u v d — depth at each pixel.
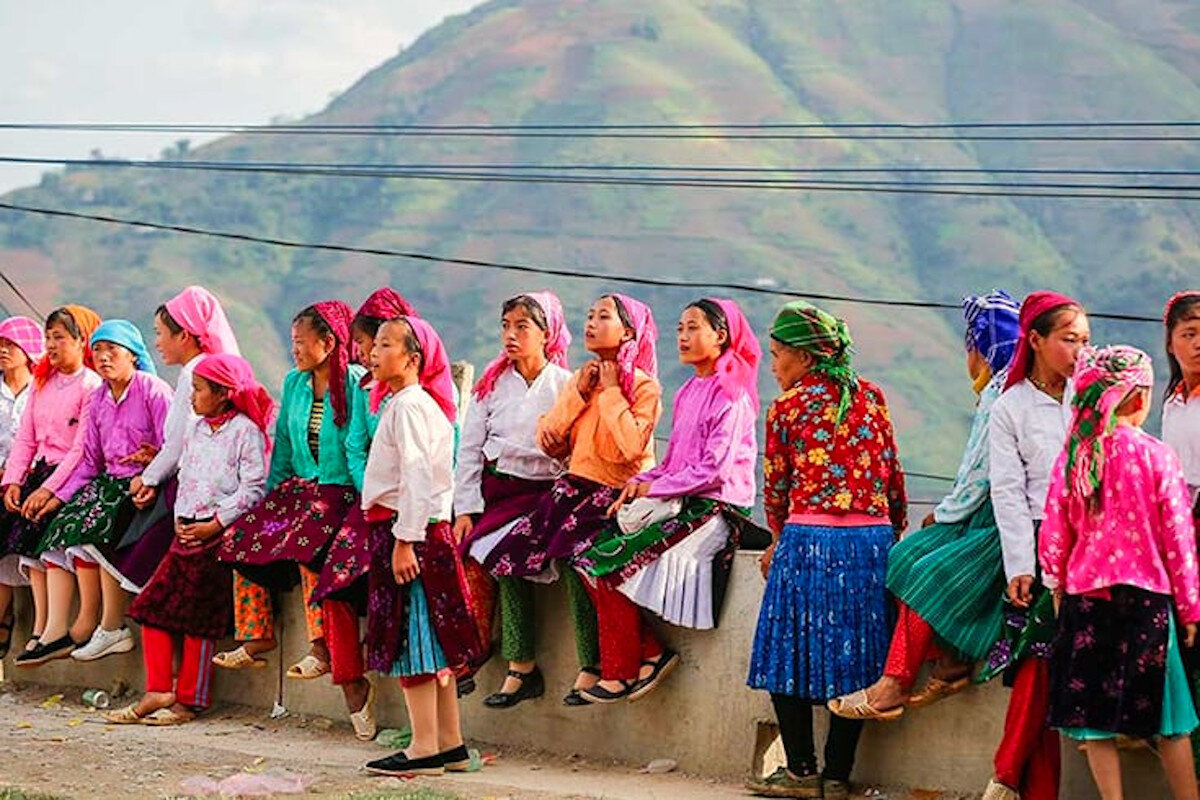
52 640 10.59
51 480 10.58
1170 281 111.69
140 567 10.16
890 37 172.50
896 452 8.12
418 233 132.25
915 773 7.98
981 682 7.50
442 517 8.38
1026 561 7.28
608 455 8.80
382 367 8.33
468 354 113.38
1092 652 6.88
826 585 7.91
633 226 126.81
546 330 9.21
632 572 8.48
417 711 8.54
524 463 9.15
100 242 134.62
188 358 10.20
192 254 131.75
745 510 8.63
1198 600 6.83
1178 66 159.38
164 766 8.80
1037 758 7.41
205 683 10.08
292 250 133.38
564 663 9.09
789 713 8.03
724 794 8.20
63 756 9.02
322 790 8.26
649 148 142.88
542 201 133.50
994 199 126.38
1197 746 7.08
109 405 10.45
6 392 11.13
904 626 7.65
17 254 133.62
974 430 7.69
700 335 8.60
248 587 9.92
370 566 8.44
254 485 9.81
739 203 129.00
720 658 8.59
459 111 167.50
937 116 156.50
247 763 8.89
